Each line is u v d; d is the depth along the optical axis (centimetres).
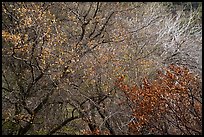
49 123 1420
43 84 1330
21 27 1235
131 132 1119
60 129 1436
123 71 1336
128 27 1667
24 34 1205
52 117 1424
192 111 1078
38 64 1207
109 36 1446
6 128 1396
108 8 1565
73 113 1430
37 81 1288
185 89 1038
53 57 1197
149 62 1427
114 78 1308
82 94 1268
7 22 1375
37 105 1364
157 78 1284
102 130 1236
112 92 1332
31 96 1347
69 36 1430
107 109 1290
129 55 1393
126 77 1340
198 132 1016
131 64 1376
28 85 1311
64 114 1453
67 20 1459
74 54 1217
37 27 1168
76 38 1421
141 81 1345
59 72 1220
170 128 1099
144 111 1073
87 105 1380
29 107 1357
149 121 1080
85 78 1295
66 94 1315
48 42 1165
